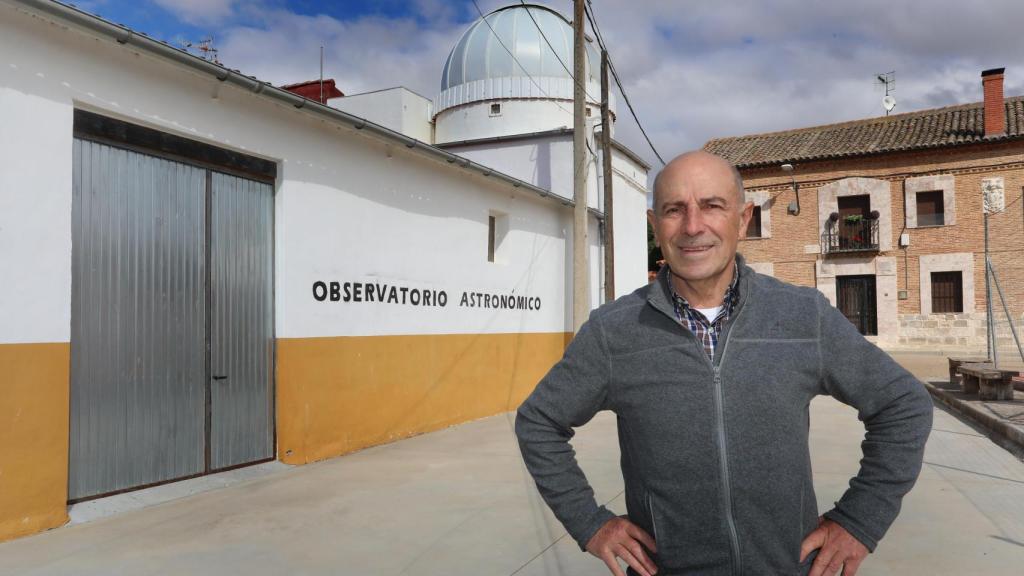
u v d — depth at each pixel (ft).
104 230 16.80
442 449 24.99
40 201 15.07
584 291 38.83
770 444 5.50
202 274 19.44
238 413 20.51
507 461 22.75
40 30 15.14
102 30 15.58
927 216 74.79
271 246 21.94
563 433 6.30
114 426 16.90
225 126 19.83
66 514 15.42
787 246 79.87
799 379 5.60
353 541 14.58
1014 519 16.03
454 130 57.93
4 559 13.21
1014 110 75.25
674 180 5.98
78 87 15.90
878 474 5.55
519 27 57.36
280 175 21.97
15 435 14.47
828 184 78.13
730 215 5.95
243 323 20.79
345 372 24.26
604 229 48.19
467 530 15.37
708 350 5.84
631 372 5.83
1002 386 35.24
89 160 16.48
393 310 26.86
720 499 5.51
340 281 24.16
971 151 72.18
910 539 14.62
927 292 73.92
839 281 78.48
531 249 38.45
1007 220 70.85
